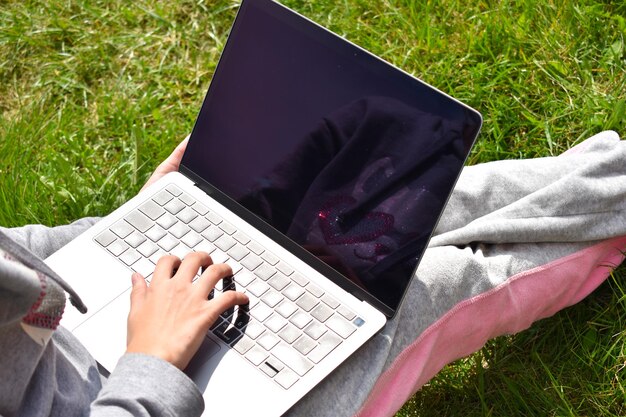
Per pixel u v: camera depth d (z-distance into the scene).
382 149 1.45
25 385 1.08
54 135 2.33
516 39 2.22
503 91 2.19
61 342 1.30
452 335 1.57
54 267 1.52
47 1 2.66
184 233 1.57
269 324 1.42
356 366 1.42
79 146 2.31
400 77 1.43
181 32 2.55
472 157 2.10
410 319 1.49
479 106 2.18
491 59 2.25
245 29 1.58
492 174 1.75
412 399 1.79
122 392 1.17
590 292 1.75
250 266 1.51
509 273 1.62
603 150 1.78
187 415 1.19
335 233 1.49
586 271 1.70
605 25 2.19
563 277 1.67
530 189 1.74
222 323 1.42
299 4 2.50
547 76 2.17
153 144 2.28
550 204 1.66
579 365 1.74
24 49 2.59
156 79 2.46
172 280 1.35
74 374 1.25
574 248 1.69
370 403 1.47
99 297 1.48
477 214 1.73
